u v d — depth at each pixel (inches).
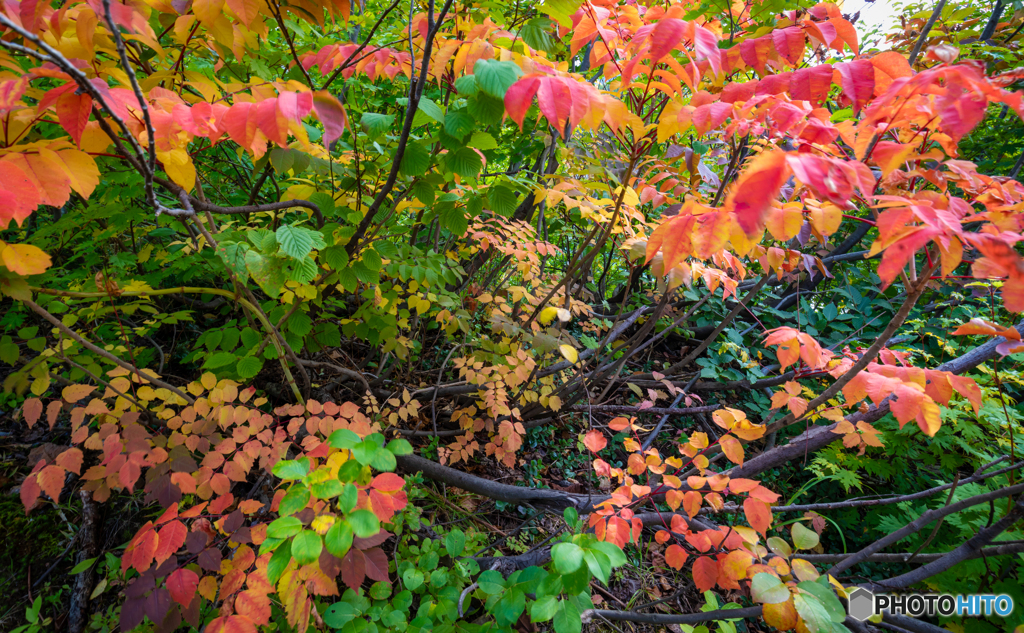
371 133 25.4
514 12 38.2
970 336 48.0
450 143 27.1
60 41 19.9
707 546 22.9
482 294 46.0
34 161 16.4
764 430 25.4
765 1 39.8
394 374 50.7
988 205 19.9
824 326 59.1
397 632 23.6
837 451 43.6
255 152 22.0
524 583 22.5
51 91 16.5
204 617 28.1
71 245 39.8
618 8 26.3
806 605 18.2
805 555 30.1
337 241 31.0
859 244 64.8
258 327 37.6
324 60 28.5
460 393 46.7
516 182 33.9
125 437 26.6
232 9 21.4
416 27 29.9
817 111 21.3
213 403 28.5
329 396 42.6
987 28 50.5
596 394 56.7
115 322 37.9
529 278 42.5
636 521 24.6
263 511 29.6
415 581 24.4
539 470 47.8
